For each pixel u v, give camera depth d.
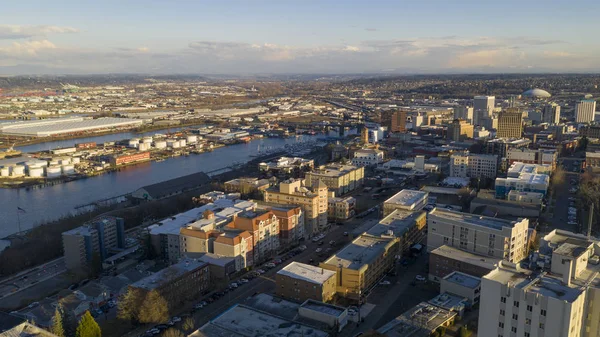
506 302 142.25
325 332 196.75
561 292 139.12
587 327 146.50
